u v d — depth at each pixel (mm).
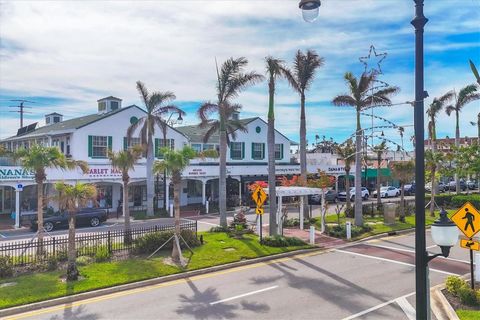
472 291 11633
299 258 18375
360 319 10930
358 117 26922
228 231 23875
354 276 15203
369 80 25828
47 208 32250
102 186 37000
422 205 8078
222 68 25078
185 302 12344
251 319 10945
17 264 15680
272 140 22047
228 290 13523
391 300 12461
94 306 12031
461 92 43688
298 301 12383
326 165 48594
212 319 10969
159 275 14859
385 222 27875
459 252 19281
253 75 24906
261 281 14594
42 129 45500
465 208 11516
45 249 18469
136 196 38844
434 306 11812
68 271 14078
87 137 35406
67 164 19281
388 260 17906
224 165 25016
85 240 17812
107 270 15258
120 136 37188
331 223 28203
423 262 8062
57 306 12055
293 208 37625
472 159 16328
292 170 46281
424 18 8023
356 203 26438
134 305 12102
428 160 31359
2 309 11500
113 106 40656
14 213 31797
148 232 19875
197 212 35500
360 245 21438
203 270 15797
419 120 8086
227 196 43594
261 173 43406
